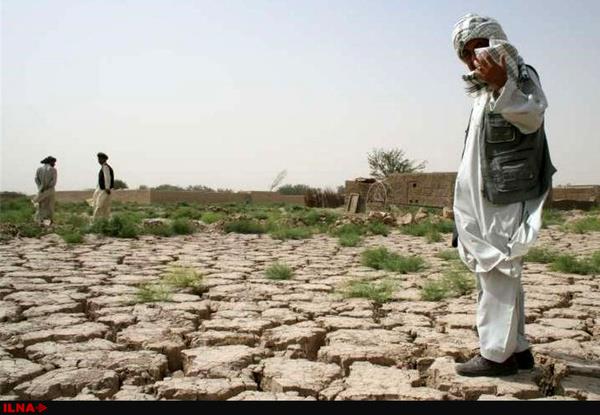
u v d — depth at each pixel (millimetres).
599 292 6148
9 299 5391
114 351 3699
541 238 14094
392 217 18250
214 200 51438
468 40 3123
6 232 12703
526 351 3297
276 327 4418
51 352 3662
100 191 14742
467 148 3217
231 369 3395
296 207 38375
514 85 2889
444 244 12281
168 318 4625
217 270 7590
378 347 3828
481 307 3162
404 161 48469
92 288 6008
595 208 27438
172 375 3479
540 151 3086
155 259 8750
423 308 5137
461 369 3211
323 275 7266
